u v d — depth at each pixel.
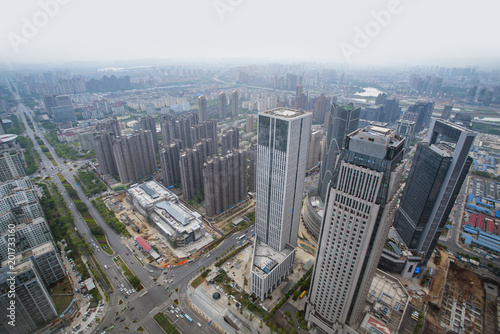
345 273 171.88
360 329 187.25
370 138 144.62
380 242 157.12
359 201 149.88
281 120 197.00
